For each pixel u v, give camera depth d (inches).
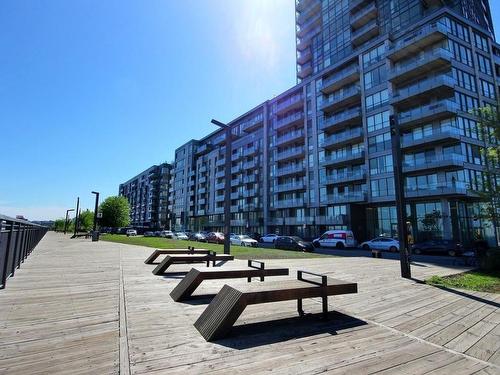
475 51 1435.8
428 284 350.0
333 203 1694.1
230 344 159.9
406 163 1387.8
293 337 173.0
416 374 132.8
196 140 3668.8
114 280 332.8
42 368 129.3
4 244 286.5
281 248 1171.9
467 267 542.9
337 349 157.5
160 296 259.4
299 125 2151.8
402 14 1569.9
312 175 1932.8
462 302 265.4
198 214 3376.0
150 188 4889.3
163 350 149.8
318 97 1945.1
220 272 256.4
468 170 1246.3
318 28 2156.7
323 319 206.8
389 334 182.5
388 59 1504.7
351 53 1731.1
